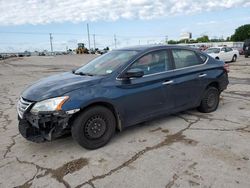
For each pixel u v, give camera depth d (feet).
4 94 29.07
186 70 16.28
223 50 68.08
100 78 13.12
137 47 15.79
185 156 11.76
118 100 13.12
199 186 9.44
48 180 10.30
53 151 12.88
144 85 14.12
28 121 12.30
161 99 14.99
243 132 14.52
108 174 10.53
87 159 11.89
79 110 11.91
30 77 46.60
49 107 11.60
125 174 10.47
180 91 15.90
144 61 14.48
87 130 12.46
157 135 14.42
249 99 22.72
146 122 16.60
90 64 16.26
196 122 16.37
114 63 14.34
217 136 13.99
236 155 11.71
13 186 9.98
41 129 12.05
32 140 12.10
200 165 10.91
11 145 13.80
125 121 13.71
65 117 11.66
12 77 47.03
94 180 10.14
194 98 16.97
